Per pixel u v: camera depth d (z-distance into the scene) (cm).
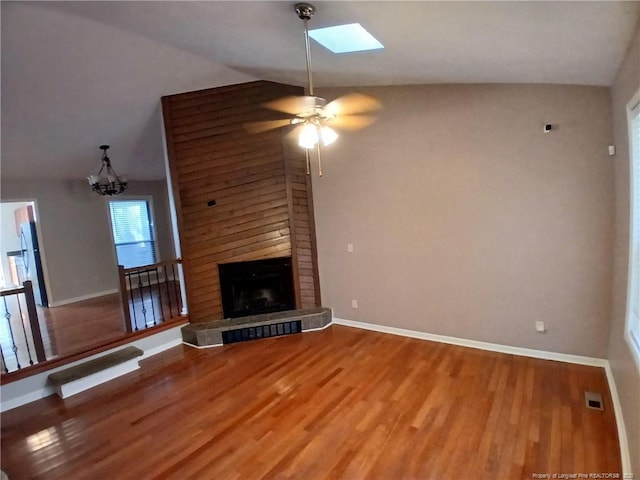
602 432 265
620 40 212
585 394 313
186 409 325
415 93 422
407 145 434
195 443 278
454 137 405
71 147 514
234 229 487
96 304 632
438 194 423
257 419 304
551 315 375
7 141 452
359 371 376
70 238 664
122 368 400
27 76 344
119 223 749
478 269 409
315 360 407
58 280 648
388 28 225
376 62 320
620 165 293
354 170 475
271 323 481
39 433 302
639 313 245
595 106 332
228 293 497
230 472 246
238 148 479
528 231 377
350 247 495
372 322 492
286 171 483
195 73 419
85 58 344
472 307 418
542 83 351
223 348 457
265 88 477
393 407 310
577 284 359
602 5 167
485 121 386
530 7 174
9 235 779
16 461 270
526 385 333
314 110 253
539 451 250
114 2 253
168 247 826
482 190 396
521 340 394
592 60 252
